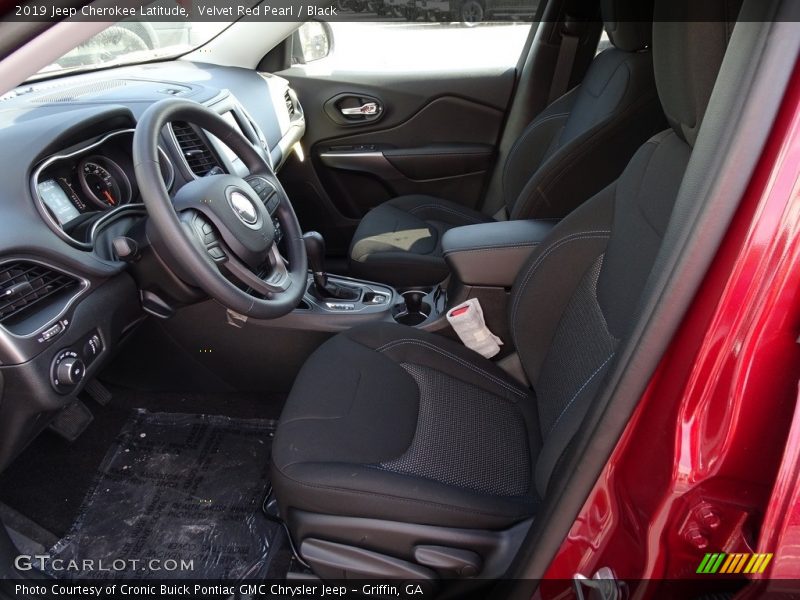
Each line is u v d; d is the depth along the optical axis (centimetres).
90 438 187
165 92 174
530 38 221
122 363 190
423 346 147
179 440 188
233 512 170
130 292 133
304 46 232
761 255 67
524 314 136
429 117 233
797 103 62
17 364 107
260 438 189
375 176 239
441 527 110
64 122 128
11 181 116
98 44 199
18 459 180
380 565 111
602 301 117
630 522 84
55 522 166
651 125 162
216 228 126
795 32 62
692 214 69
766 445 75
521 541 110
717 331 71
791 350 70
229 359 184
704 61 88
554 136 200
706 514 78
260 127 196
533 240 153
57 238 117
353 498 110
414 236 200
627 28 159
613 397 79
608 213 125
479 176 240
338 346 147
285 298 136
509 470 125
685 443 76
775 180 65
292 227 152
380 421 127
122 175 144
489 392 143
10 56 77
